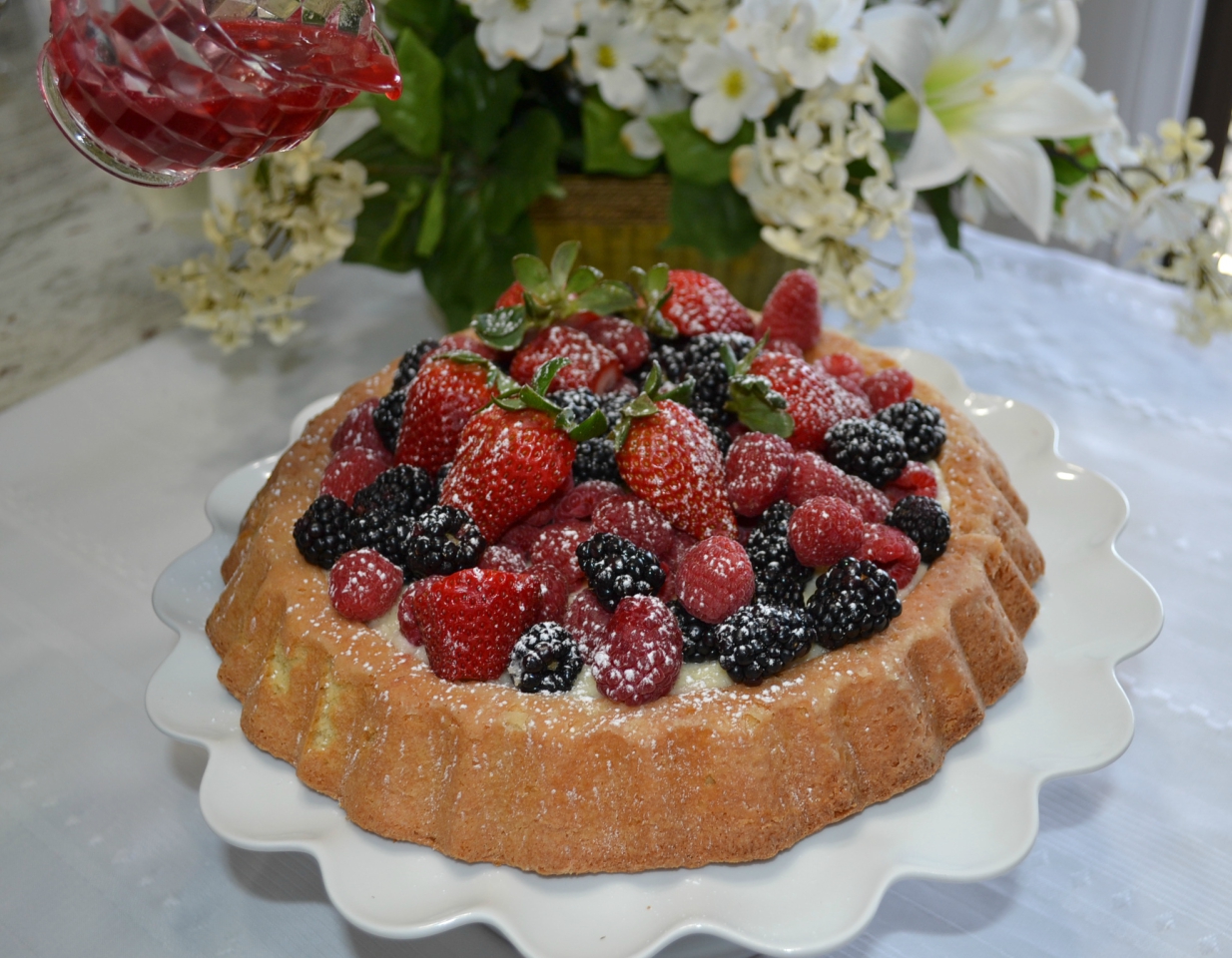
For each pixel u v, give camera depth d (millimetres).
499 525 522
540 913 461
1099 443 689
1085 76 970
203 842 529
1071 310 786
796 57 608
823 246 654
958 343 759
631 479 526
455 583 484
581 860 471
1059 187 687
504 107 673
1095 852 517
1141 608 541
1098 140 670
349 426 583
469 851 473
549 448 515
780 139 636
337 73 406
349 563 507
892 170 653
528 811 473
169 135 413
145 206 690
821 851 475
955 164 628
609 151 673
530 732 474
